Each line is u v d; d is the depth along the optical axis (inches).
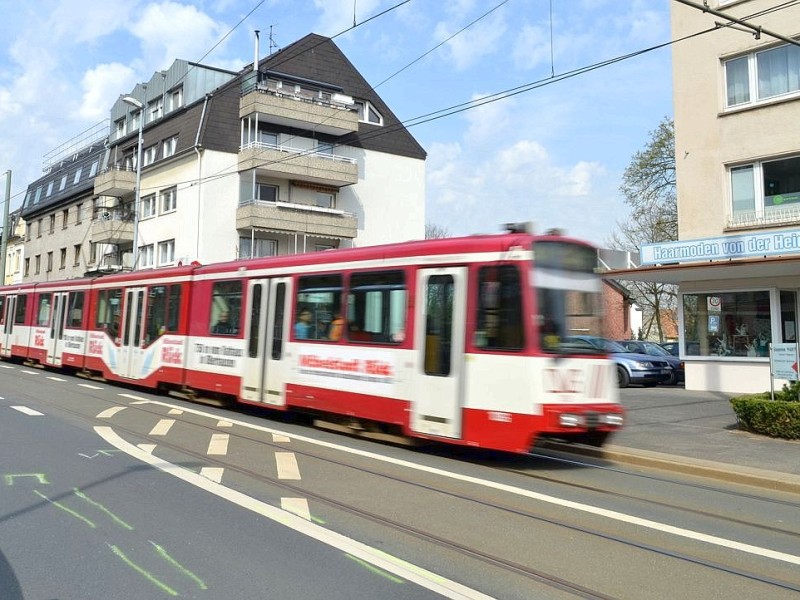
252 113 1397.6
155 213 1561.3
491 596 179.8
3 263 1536.7
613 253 756.6
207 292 574.6
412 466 347.6
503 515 260.1
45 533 222.5
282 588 180.5
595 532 241.4
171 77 1641.2
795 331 700.0
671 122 1430.9
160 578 185.6
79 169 2023.9
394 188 1637.6
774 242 649.6
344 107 1519.4
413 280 391.5
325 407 440.5
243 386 515.2
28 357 969.5
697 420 516.4
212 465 333.1
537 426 331.3
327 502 270.1
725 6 759.7
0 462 326.3
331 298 448.5
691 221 780.0
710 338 762.2
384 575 192.2
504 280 350.9
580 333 354.6
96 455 347.3
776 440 429.1
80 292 826.2
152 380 637.3
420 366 380.8
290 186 1483.8
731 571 205.3
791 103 710.5
